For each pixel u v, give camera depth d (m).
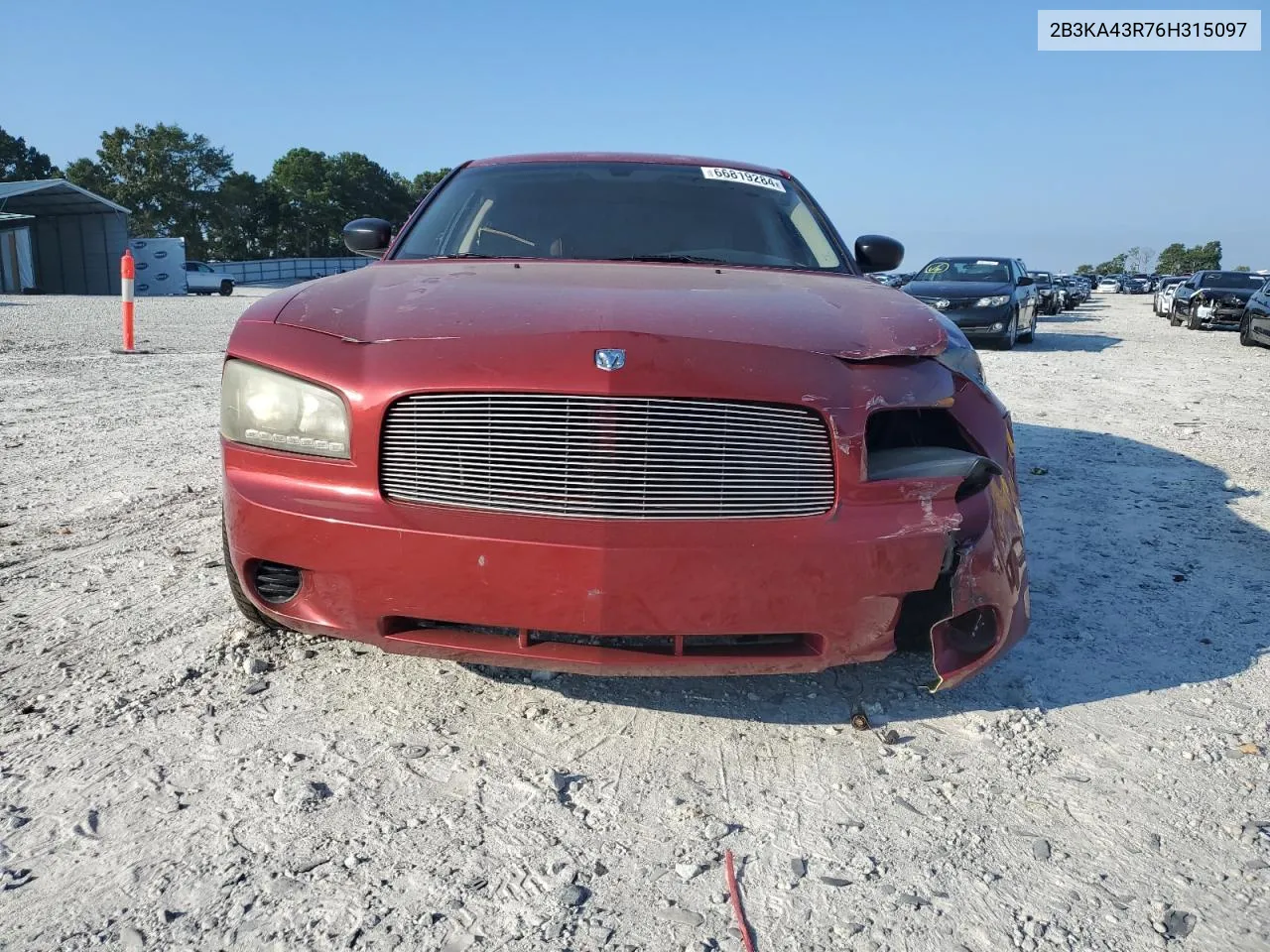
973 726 2.34
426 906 1.65
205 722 2.23
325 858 1.77
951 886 1.75
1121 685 2.57
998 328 13.23
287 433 2.08
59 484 4.32
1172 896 1.74
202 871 1.72
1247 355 13.16
